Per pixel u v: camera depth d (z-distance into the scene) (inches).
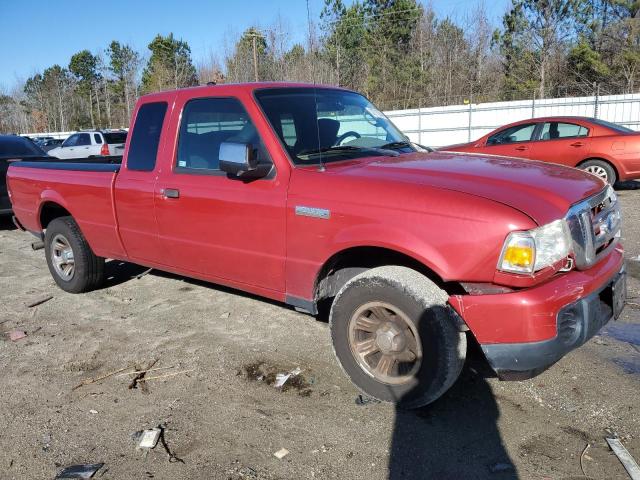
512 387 136.4
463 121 987.3
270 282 147.8
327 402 132.7
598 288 117.4
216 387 141.9
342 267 142.3
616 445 112.3
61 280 222.8
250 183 146.1
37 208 223.1
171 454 115.1
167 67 2171.5
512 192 115.8
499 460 109.9
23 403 137.9
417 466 108.9
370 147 159.8
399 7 1603.1
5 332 185.3
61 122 2728.8
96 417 130.2
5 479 109.3
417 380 121.4
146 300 210.1
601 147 404.8
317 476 107.0
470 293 113.8
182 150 166.2
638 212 343.9
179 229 166.4
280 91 158.4
